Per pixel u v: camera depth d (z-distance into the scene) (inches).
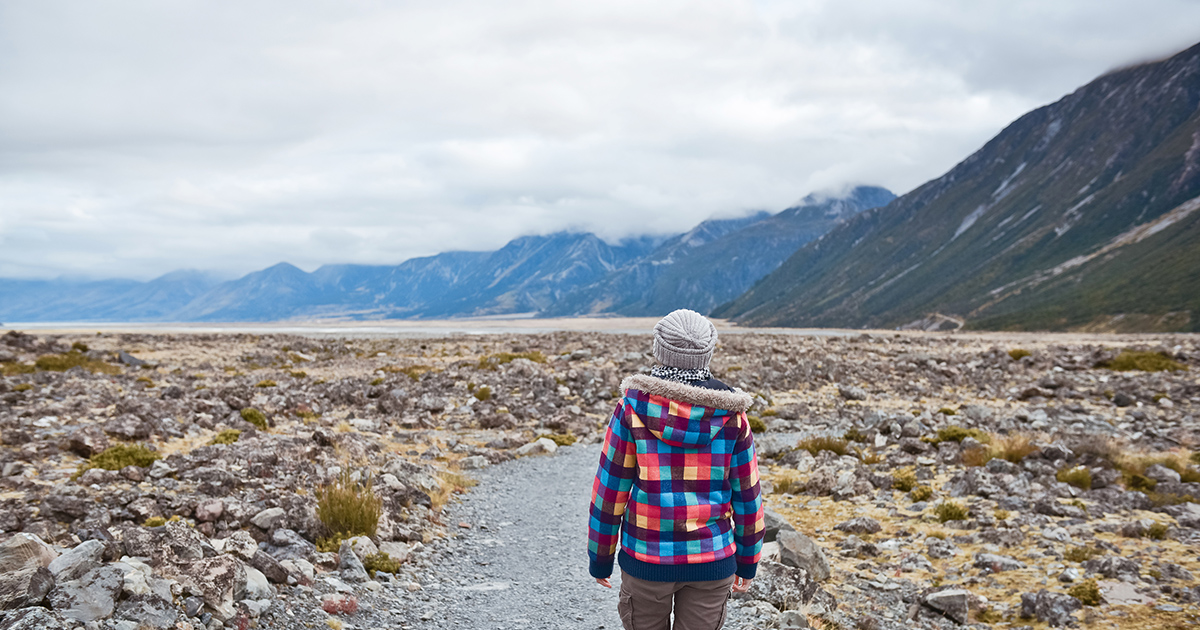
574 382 1175.6
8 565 185.8
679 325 139.7
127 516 319.6
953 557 374.6
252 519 325.4
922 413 853.2
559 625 267.7
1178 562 343.0
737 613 267.7
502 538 404.2
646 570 135.2
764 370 1322.6
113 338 2361.0
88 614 183.0
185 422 631.2
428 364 1577.3
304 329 6382.9
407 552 339.3
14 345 1568.7
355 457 533.3
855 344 2358.5
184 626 196.9
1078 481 502.0
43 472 414.3
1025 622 291.0
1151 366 1408.7
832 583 337.1
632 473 139.6
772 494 535.5
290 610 237.6
